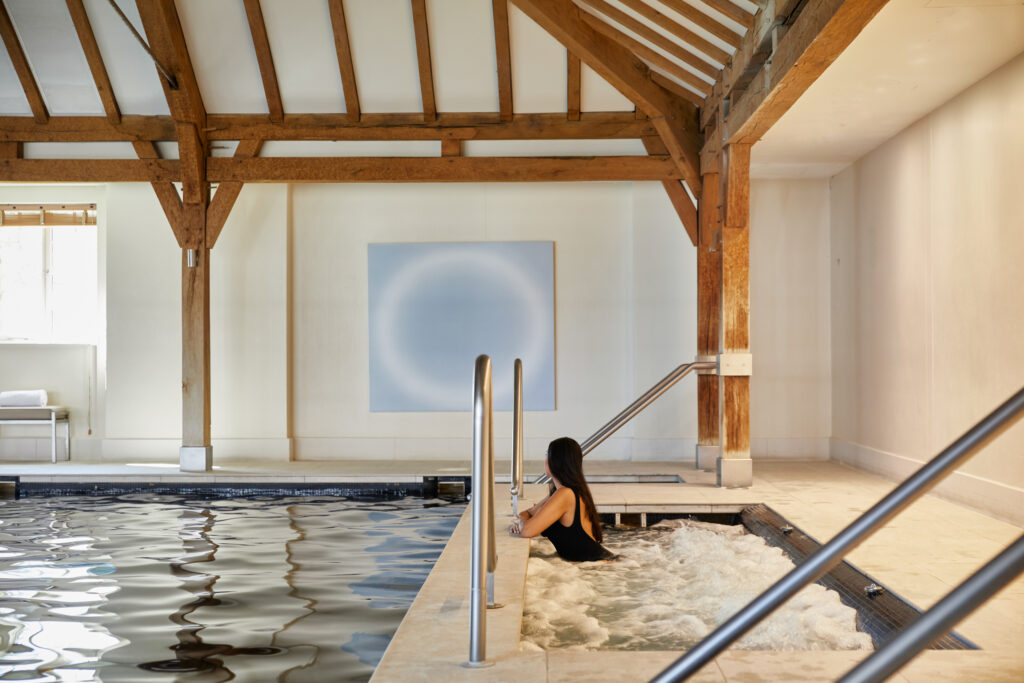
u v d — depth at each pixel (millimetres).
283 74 7762
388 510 6176
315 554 4637
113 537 5145
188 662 2973
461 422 8664
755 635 3041
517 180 7828
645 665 2479
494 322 8641
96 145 8031
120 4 7520
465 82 7789
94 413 8836
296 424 8703
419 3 7367
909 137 6262
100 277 8852
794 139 6648
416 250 8672
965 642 2723
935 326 5840
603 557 4266
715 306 7438
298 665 2936
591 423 8578
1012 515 4680
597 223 8617
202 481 7227
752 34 4902
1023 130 4633
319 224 8734
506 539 4230
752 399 8383
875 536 4363
